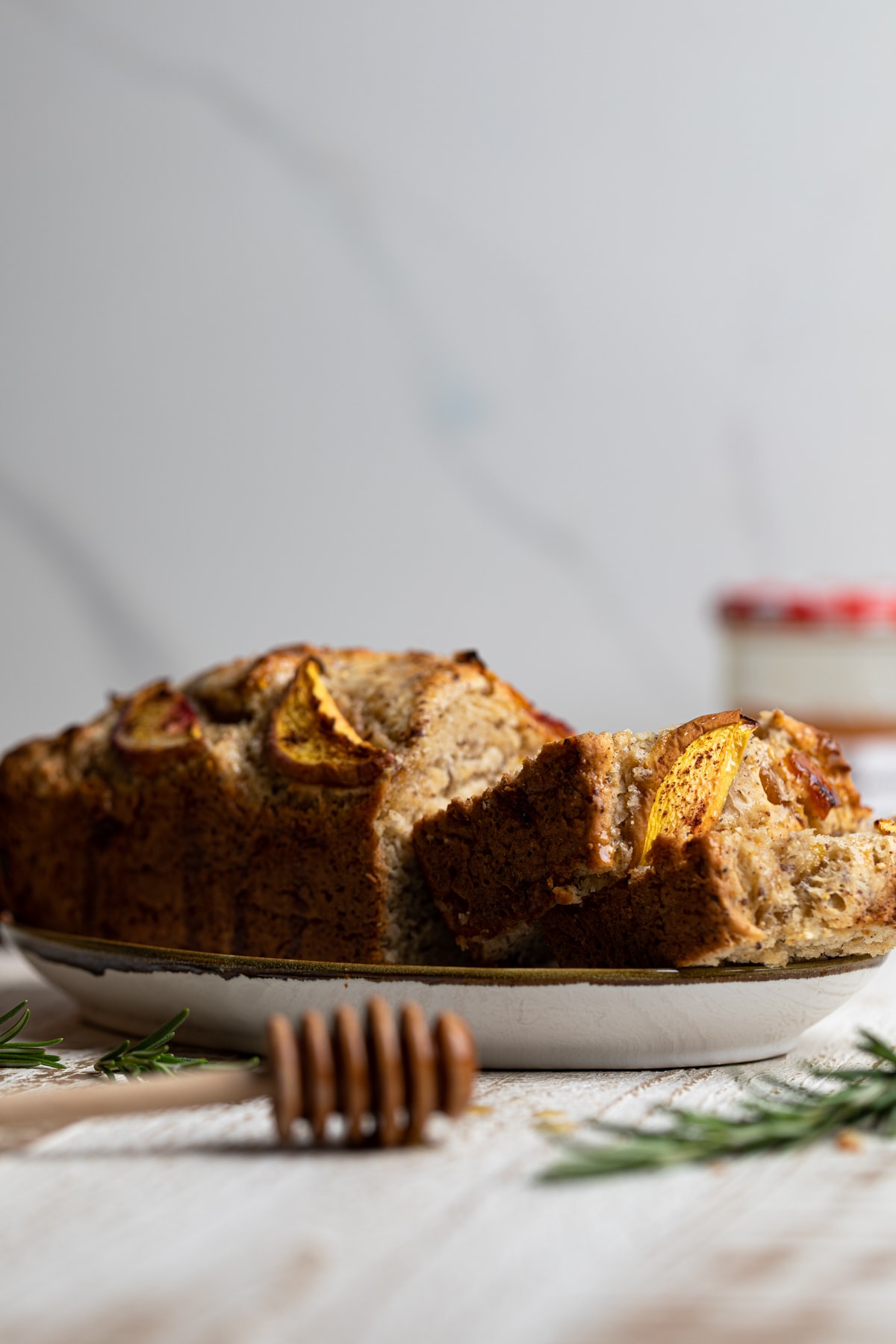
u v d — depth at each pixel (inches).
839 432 63.6
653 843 32.3
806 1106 30.0
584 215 62.6
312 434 63.1
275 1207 27.9
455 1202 28.0
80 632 63.7
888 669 49.7
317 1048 28.9
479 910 33.2
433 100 62.2
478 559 63.5
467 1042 29.0
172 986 33.7
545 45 62.1
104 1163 29.1
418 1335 25.6
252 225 62.5
